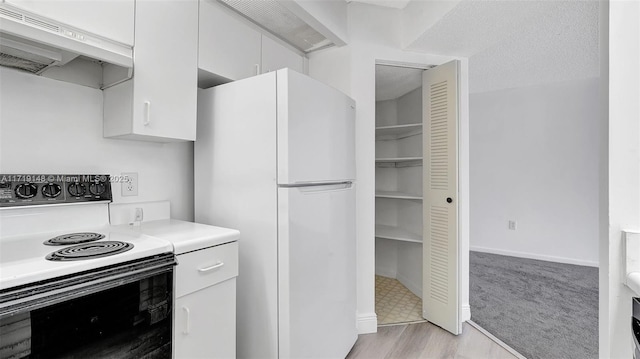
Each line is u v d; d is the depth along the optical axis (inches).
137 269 38.6
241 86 60.3
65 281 32.7
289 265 54.2
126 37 49.3
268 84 56.6
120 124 53.2
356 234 81.9
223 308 50.6
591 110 142.3
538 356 72.4
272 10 69.2
